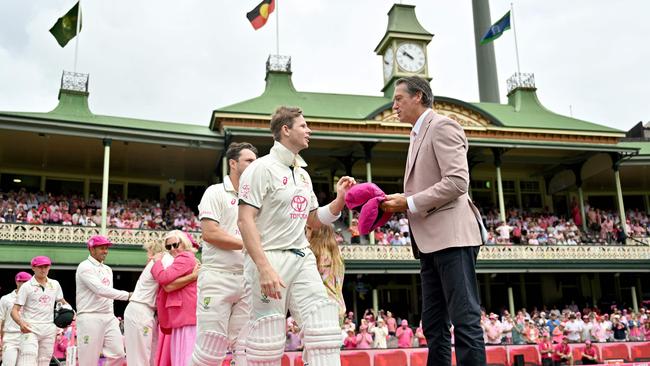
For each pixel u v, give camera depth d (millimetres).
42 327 10562
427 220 4594
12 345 10742
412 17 32688
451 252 4473
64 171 28594
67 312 9562
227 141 24891
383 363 16750
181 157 26891
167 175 29875
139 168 28578
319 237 6938
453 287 4426
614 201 36312
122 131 23703
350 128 26062
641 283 32844
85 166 28078
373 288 26016
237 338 5859
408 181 4871
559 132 28484
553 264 27812
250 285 4289
